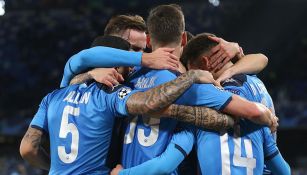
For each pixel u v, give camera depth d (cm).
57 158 1185
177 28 1157
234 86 1189
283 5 6606
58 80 5778
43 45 6072
